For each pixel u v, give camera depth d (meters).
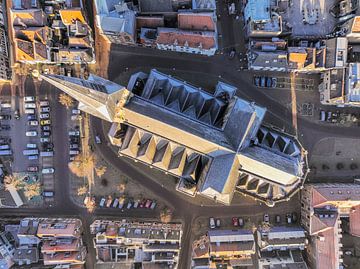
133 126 73.44
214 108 79.12
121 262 86.50
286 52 80.00
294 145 78.06
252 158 67.69
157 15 80.44
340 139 88.12
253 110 70.38
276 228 86.38
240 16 85.44
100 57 86.75
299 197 88.88
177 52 86.69
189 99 79.19
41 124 87.69
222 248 82.38
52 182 89.38
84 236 89.50
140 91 81.25
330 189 82.06
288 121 87.56
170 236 83.19
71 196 89.44
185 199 89.25
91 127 88.12
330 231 81.88
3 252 84.44
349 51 83.62
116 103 65.81
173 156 79.25
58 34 84.06
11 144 88.75
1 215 89.50
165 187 89.12
